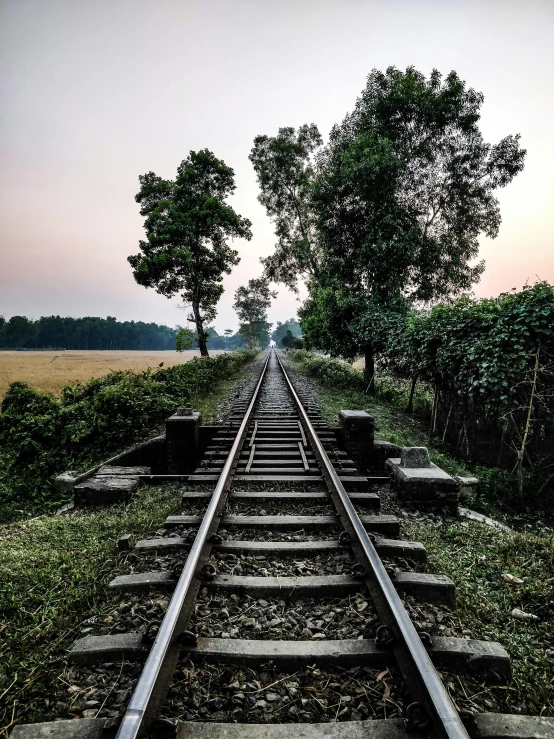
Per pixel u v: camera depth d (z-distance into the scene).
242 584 2.91
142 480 5.76
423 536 4.12
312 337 20.70
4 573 3.25
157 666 1.99
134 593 2.93
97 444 8.70
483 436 8.71
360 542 3.36
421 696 1.92
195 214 25.86
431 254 16.89
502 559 3.79
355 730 1.81
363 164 14.67
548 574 3.46
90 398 10.98
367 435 7.10
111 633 2.53
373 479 5.60
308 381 19.16
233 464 5.83
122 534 4.02
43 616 2.71
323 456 5.88
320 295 18.23
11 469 8.48
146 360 56.62
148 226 25.97
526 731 1.84
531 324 6.86
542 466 6.93
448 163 17.05
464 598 3.04
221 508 4.25
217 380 18.98
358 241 16.95
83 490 5.08
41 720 1.95
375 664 2.24
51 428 9.05
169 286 26.36
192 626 2.49
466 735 1.63
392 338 12.90
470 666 2.28
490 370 7.07
